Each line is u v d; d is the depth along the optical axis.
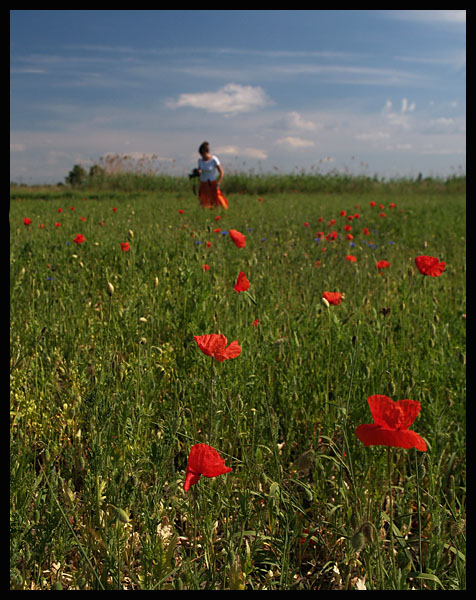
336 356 3.14
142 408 2.40
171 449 1.98
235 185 26.55
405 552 1.76
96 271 5.14
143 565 1.68
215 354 1.99
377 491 2.29
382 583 1.55
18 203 14.99
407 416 1.38
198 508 2.01
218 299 3.54
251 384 2.72
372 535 1.49
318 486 2.30
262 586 1.71
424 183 28.84
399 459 2.60
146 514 1.71
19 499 1.85
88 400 2.17
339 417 2.63
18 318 3.80
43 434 2.59
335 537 2.10
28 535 1.76
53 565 1.77
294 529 1.83
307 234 8.87
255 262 4.35
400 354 3.25
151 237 6.32
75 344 3.41
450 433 2.71
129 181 26.62
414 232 9.59
